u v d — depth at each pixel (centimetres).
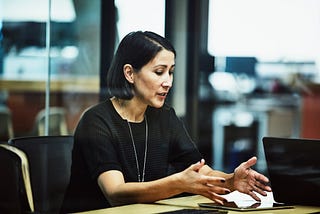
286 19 572
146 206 221
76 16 458
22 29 462
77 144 248
